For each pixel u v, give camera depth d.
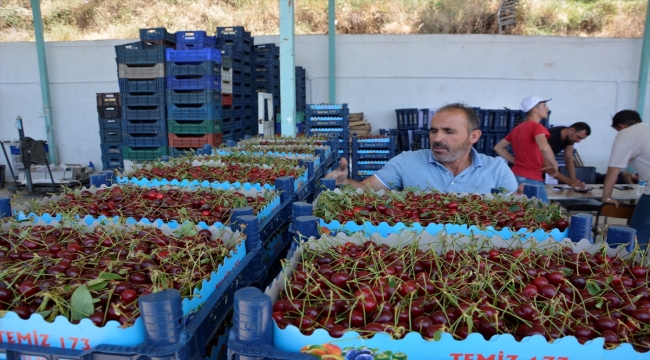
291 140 5.27
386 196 2.42
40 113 10.09
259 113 6.21
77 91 10.00
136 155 6.10
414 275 1.35
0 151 10.18
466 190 2.97
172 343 0.99
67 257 1.47
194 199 2.36
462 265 1.41
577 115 9.32
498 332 1.06
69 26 13.03
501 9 11.54
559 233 1.86
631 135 4.29
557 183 6.59
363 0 12.85
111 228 1.75
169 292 1.01
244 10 13.65
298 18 12.98
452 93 9.55
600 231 1.77
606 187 4.54
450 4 12.54
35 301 1.19
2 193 8.90
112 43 9.84
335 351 0.99
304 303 1.14
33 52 9.85
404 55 9.55
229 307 1.37
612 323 1.09
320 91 9.87
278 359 0.94
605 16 12.12
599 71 9.12
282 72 5.58
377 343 1.00
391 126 9.82
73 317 1.10
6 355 1.06
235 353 0.95
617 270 1.42
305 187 3.15
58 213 2.07
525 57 9.26
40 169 8.91
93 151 10.24
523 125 5.16
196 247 1.48
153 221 2.03
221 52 6.11
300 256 1.51
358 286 1.23
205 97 5.68
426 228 1.88
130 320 1.05
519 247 1.67
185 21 13.54
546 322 1.11
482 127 8.00
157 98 5.90
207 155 4.09
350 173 7.16
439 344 0.99
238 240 1.61
